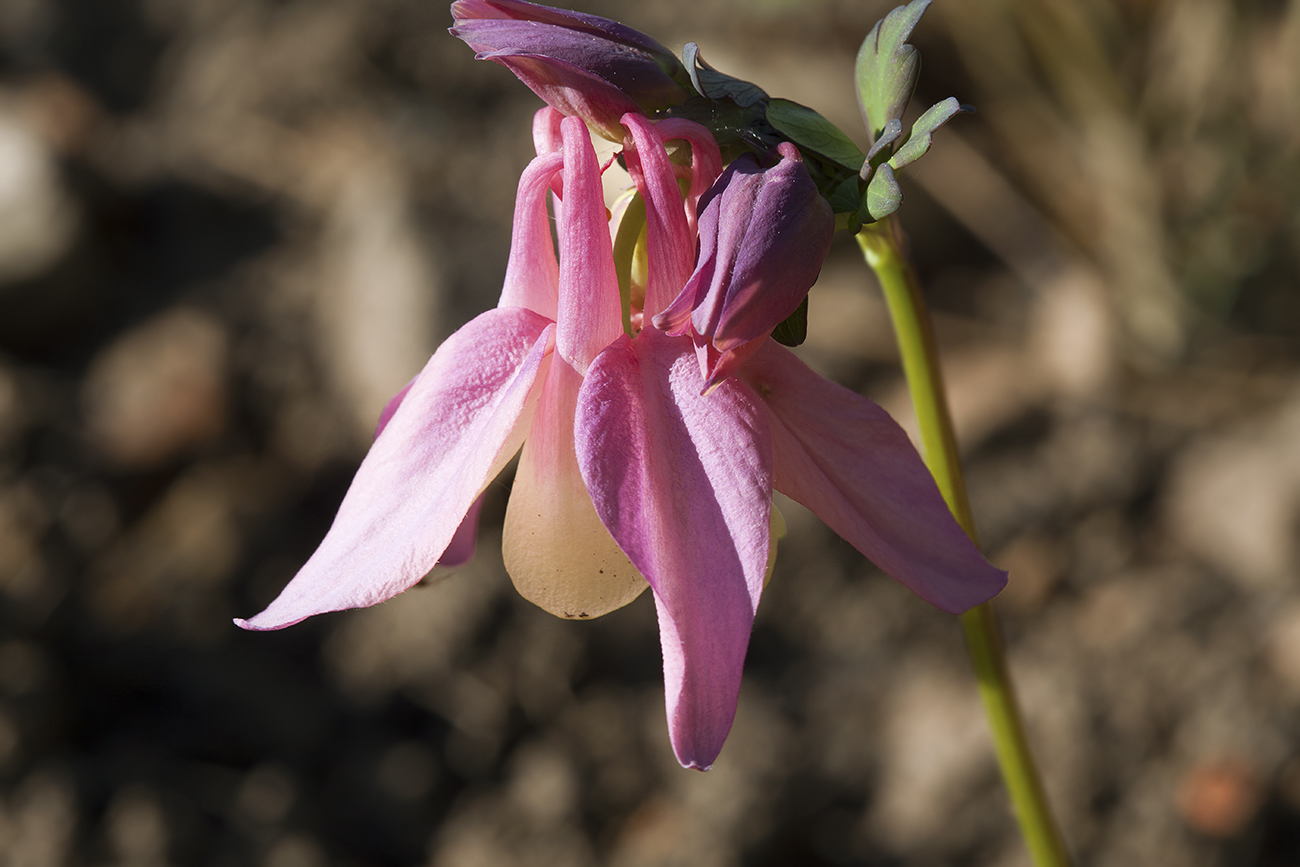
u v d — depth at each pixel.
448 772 0.53
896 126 0.22
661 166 0.22
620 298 0.22
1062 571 0.54
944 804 0.49
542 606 0.23
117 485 0.61
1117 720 0.50
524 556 0.23
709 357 0.22
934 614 0.53
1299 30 0.60
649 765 0.52
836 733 0.51
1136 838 0.48
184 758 0.54
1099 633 0.52
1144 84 0.62
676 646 0.22
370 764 0.53
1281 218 0.59
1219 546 0.53
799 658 0.54
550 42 0.23
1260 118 0.61
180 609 0.57
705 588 0.22
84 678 0.56
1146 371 0.59
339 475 0.60
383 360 0.60
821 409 0.22
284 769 0.53
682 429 0.22
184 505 0.60
